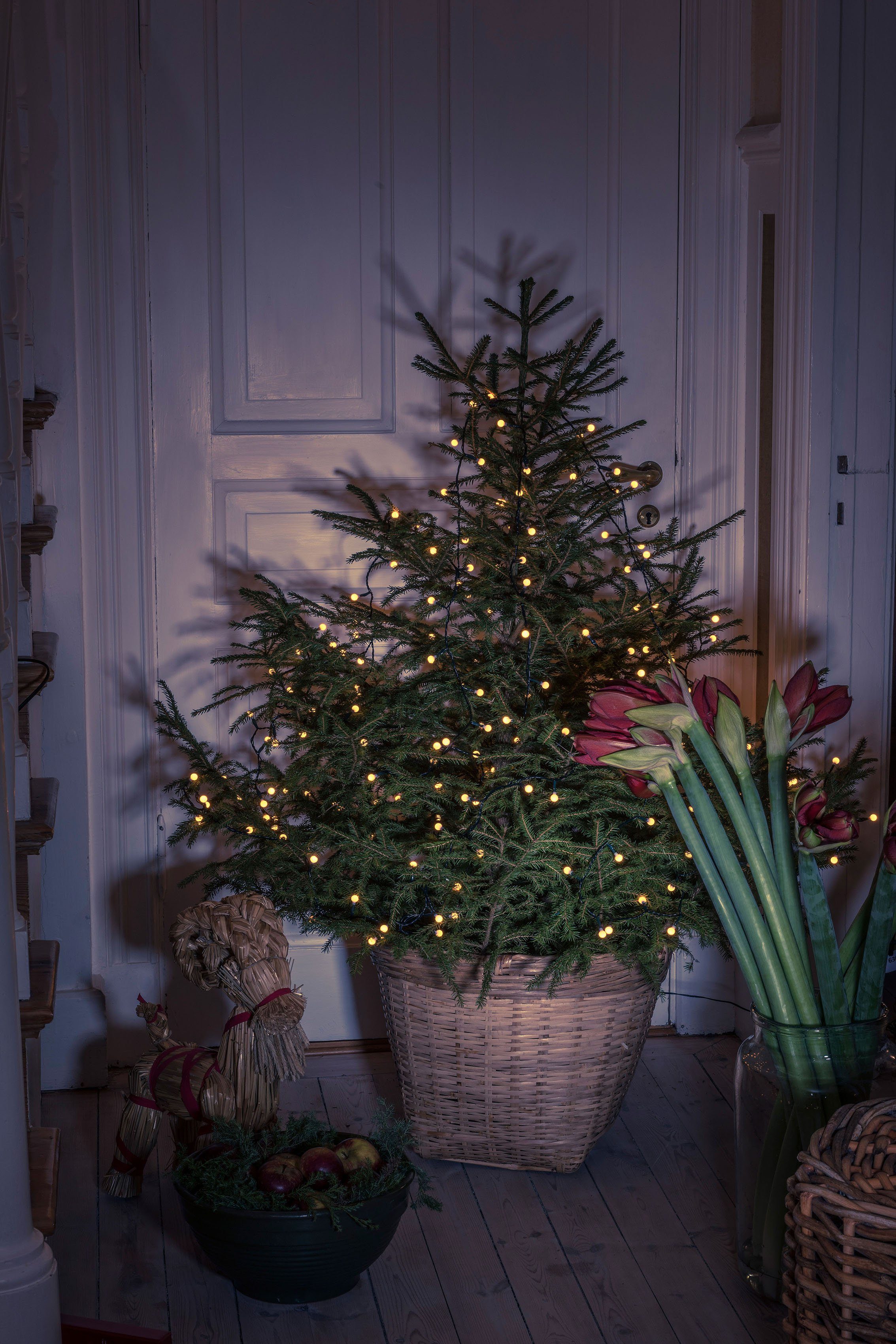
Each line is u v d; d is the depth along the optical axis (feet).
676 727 5.76
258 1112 6.70
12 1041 5.21
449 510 8.87
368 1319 6.02
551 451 7.55
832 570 8.21
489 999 6.84
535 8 8.57
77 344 8.25
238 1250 5.93
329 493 8.77
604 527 8.92
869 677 8.32
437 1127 7.29
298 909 7.10
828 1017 5.84
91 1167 7.47
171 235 8.39
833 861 6.35
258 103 8.40
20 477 6.07
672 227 8.79
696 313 8.80
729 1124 7.87
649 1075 8.59
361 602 7.95
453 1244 6.61
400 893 6.73
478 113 8.61
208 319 8.52
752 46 8.59
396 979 7.11
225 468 8.66
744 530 8.92
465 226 8.68
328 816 7.22
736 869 5.86
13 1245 5.26
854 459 8.14
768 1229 6.00
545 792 6.91
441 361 8.74
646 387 8.89
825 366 8.02
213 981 6.79
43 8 7.87
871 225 7.97
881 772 8.36
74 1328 5.59
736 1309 6.07
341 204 8.57
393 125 8.55
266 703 7.88
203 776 7.61
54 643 7.64
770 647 8.57
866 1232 4.58
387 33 8.47
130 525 8.47
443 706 7.48
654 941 6.70
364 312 8.68
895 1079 5.80
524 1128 7.14
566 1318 6.02
